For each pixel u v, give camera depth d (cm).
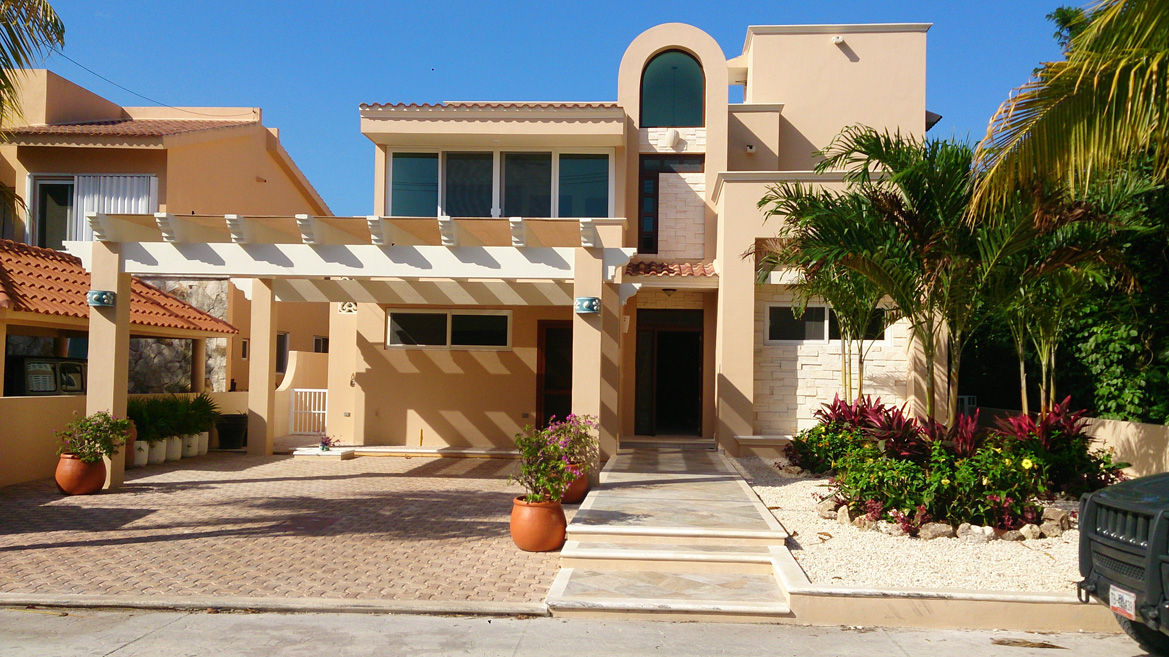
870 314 1319
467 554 866
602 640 611
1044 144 711
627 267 1617
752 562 775
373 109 1666
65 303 1441
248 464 1577
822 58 1802
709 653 584
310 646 586
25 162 1870
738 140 1769
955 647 605
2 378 1299
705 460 1445
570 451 1048
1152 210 1044
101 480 1226
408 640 604
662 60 1783
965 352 1648
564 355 1789
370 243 1370
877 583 704
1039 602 648
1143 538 533
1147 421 1175
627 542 841
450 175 1750
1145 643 592
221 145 2098
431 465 1595
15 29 917
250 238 1230
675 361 1798
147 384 1895
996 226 884
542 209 1739
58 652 566
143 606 675
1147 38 660
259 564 814
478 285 1605
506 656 572
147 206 1856
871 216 972
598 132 1658
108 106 2191
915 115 1777
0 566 796
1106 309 1169
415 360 1795
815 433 1301
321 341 2594
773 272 1502
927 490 880
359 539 932
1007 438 1066
